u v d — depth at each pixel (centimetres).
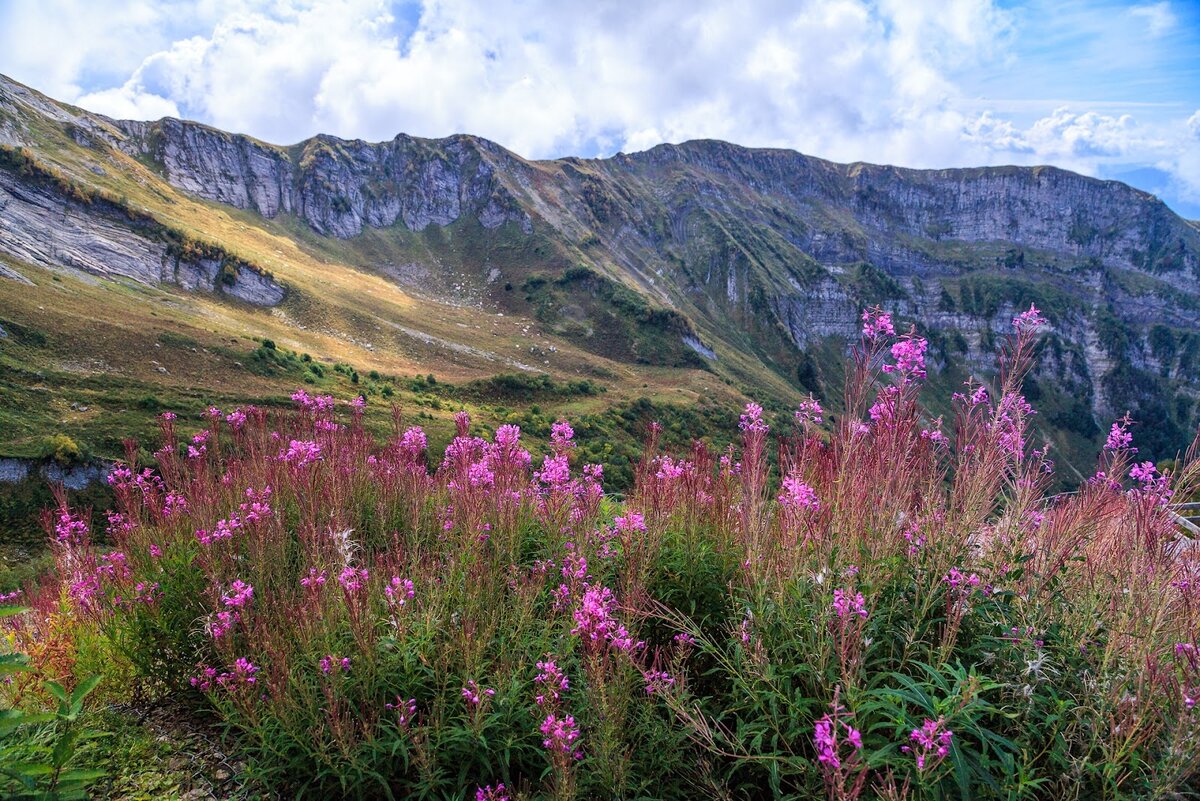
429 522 583
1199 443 385
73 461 5391
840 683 329
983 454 427
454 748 372
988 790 307
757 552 407
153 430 6300
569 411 10694
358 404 802
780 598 372
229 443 714
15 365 6769
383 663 406
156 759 409
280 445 686
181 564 491
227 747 424
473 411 10312
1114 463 448
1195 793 286
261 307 13475
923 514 442
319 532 508
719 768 375
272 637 402
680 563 491
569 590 445
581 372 15050
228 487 609
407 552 522
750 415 513
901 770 304
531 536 585
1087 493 448
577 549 501
